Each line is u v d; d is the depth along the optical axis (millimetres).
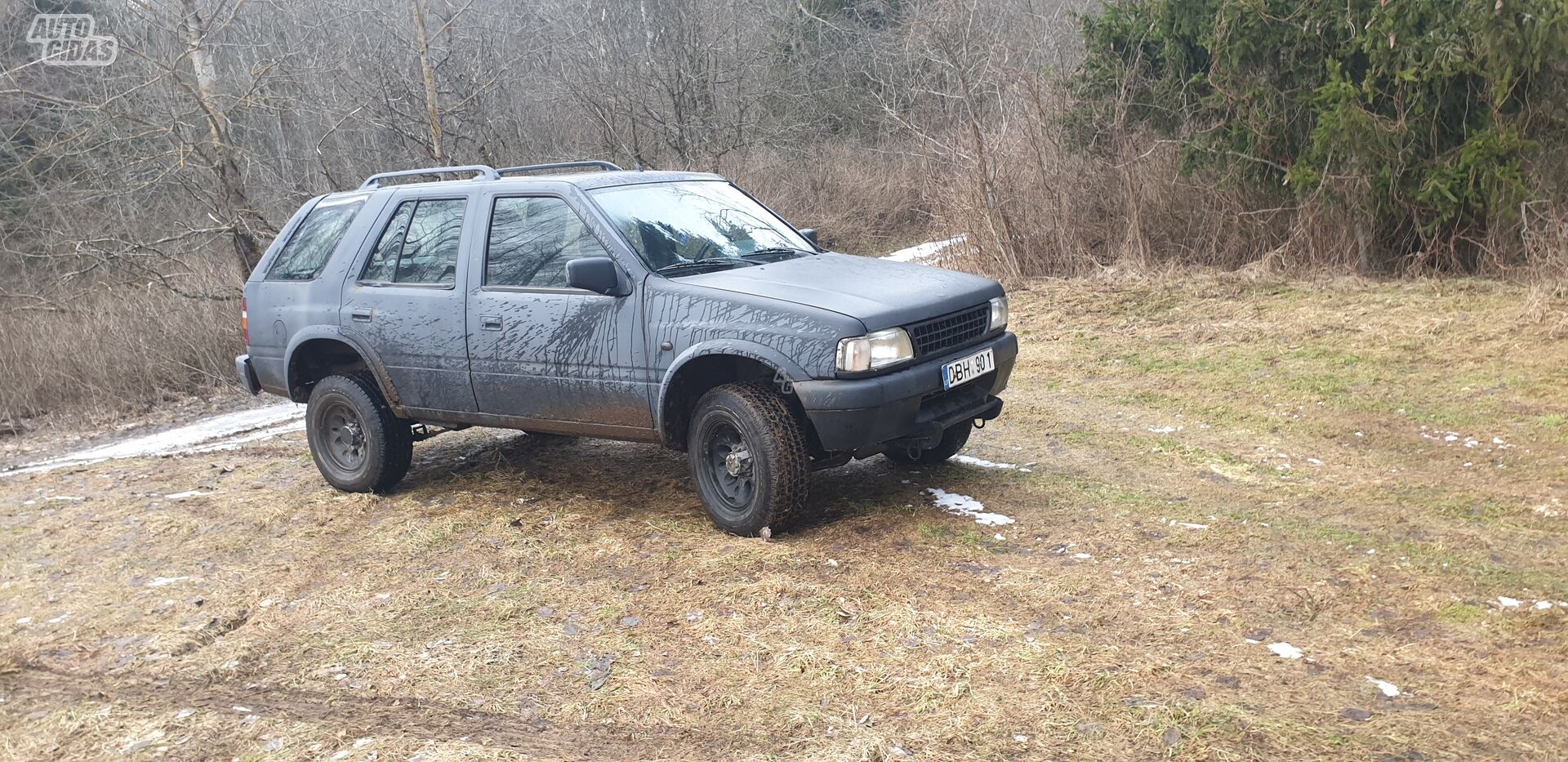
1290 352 8617
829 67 25219
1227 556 4723
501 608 4641
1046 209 12914
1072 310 10805
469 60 19141
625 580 4848
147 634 4699
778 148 22547
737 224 6020
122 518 6438
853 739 3422
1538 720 3314
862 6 26047
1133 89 12828
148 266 14234
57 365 10906
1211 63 12070
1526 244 9891
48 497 7109
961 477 6090
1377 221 11023
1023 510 5469
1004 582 4539
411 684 4023
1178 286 11227
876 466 6383
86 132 14023
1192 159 12086
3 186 16094
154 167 15336
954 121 16328
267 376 6793
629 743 3521
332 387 6461
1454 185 10211
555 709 3768
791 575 4734
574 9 22578
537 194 5766
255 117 18000
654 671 3988
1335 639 3920
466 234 5930
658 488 6203
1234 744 3250
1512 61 9711
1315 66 11156
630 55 22062
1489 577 4371
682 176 6258
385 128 17938
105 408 10547
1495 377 7453
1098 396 7969
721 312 5090
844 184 20312
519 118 20891
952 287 5438
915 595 4461
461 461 7164
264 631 4613
